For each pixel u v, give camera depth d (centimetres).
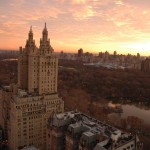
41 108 19050
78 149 13288
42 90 19888
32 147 15550
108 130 13012
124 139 12194
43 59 19625
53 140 14800
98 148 11331
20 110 17812
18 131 18025
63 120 14725
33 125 18800
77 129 13350
